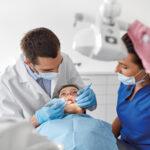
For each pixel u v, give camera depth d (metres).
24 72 1.55
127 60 1.28
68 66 1.74
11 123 0.60
